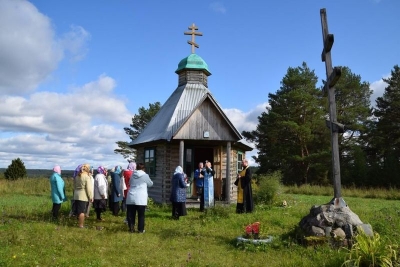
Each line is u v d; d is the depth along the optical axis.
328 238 8.73
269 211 14.60
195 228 11.29
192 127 17.44
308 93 42.56
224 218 12.86
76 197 11.45
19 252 8.06
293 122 40.25
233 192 20.08
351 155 42.53
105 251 8.59
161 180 18.27
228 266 7.66
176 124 18.38
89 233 10.37
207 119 17.64
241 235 9.77
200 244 9.49
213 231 10.95
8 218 12.46
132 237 10.05
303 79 43.50
